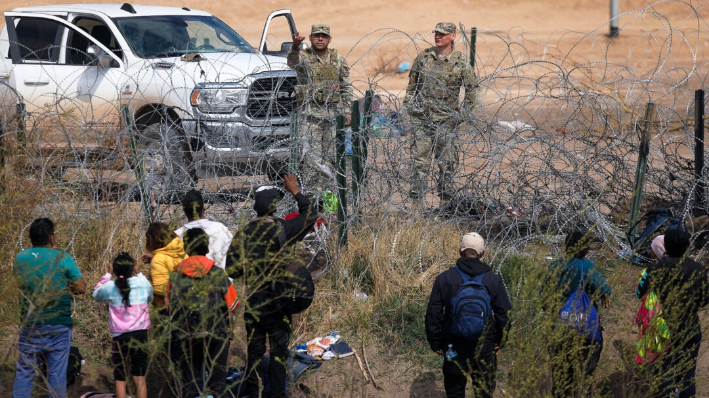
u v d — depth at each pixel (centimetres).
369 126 2755
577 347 1750
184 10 4234
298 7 13362
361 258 2744
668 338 1838
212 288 1791
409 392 2177
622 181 3195
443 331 1872
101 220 2655
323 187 3003
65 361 1883
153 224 2011
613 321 2353
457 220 2878
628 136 3152
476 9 13212
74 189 2773
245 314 2019
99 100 3603
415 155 2911
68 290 1833
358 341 2408
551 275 1852
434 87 3222
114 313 1870
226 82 3181
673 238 1936
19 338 1823
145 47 3741
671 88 3503
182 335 1759
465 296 1805
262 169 2975
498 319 1853
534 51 10531
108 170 2833
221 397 1898
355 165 2767
